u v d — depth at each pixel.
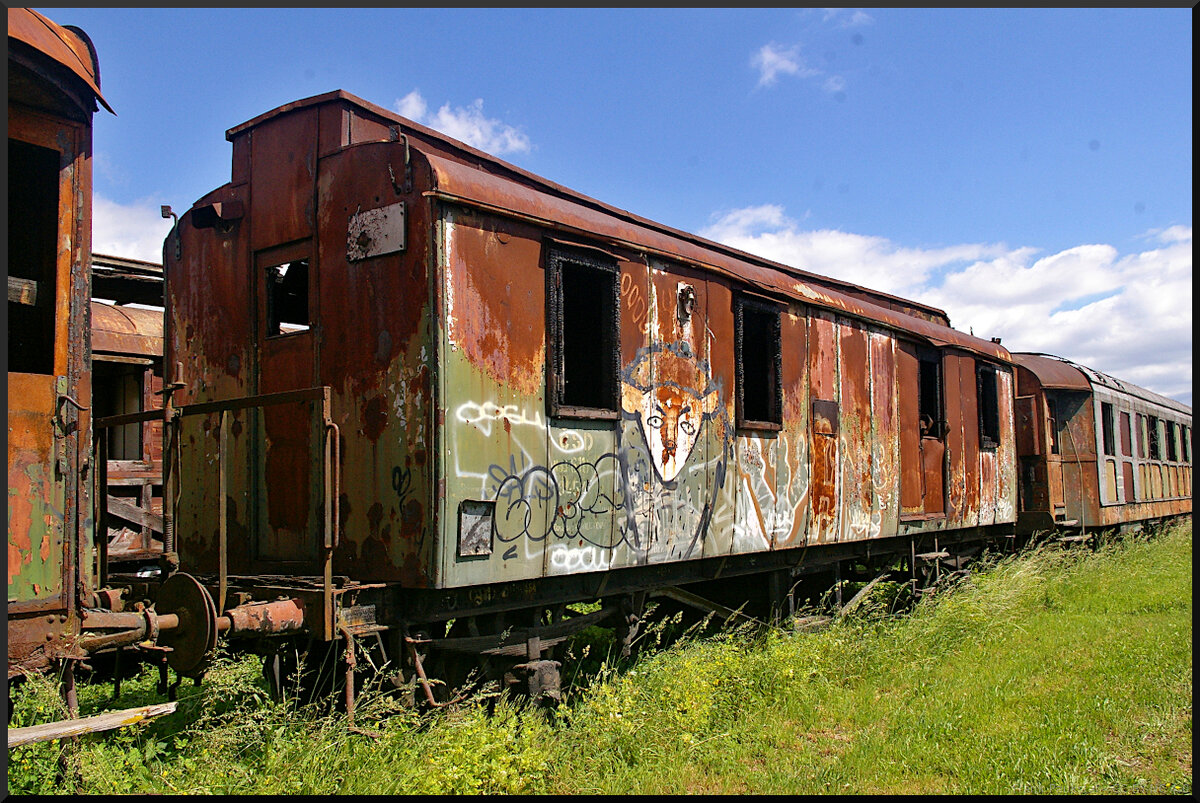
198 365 6.09
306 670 5.00
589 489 5.49
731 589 8.22
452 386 4.64
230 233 5.92
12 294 3.98
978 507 11.11
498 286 4.99
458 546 4.62
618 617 6.23
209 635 4.07
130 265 10.30
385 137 5.54
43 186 4.46
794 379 7.73
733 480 6.86
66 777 3.85
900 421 9.52
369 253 4.97
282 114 5.60
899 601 9.46
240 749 4.20
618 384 5.73
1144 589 10.83
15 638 3.80
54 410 3.99
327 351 5.21
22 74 3.80
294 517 5.33
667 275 6.31
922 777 4.72
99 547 5.21
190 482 6.09
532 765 4.36
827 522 8.05
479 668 5.21
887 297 11.10
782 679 6.16
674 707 5.31
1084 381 14.25
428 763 4.16
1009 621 8.34
